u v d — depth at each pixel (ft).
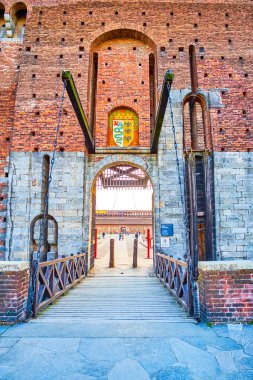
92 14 39.73
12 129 37.24
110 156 36.52
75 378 9.73
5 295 15.30
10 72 39.86
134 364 10.68
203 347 12.09
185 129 39.29
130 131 37.81
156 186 35.45
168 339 12.94
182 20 39.40
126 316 17.11
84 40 38.75
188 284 17.22
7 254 32.50
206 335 13.35
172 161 35.37
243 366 10.52
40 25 39.45
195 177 27.09
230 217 33.47
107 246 84.33
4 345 12.35
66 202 34.06
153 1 40.04
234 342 12.59
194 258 25.48
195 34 38.88
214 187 34.12
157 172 35.91
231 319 14.74
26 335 13.47
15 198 33.81
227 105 36.47
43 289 18.34
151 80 42.27
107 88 38.22
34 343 12.57
